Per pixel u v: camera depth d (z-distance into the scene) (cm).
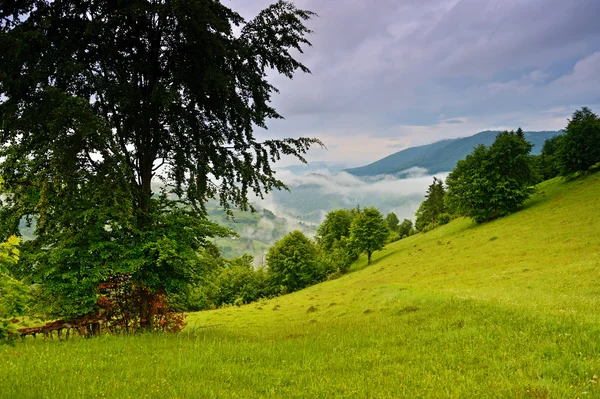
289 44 1647
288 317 3278
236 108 1516
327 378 774
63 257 1234
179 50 1497
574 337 948
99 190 1230
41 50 1255
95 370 811
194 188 1554
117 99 1282
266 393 680
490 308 1481
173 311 1655
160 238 1391
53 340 1223
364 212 8112
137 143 1484
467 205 7244
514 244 4684
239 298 7675
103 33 1337
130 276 1380
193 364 880
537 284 2386
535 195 7306
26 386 664
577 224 4634
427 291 2583
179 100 1362
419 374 794
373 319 1848
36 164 1266
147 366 855
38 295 1252
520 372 757
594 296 1783
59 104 1161
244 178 1622
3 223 1298
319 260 8506
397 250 8325
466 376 755
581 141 7044
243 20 1595
